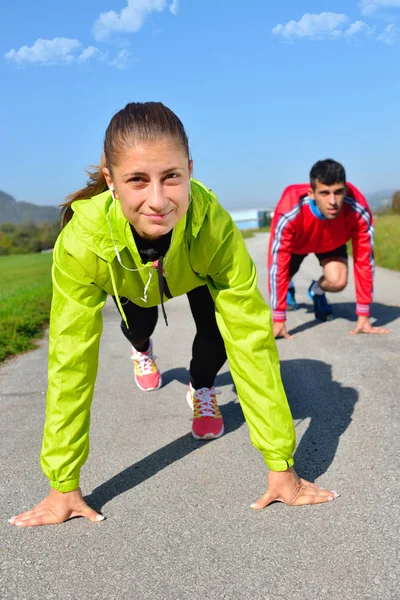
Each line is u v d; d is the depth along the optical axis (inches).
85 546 84.4
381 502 91.2
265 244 1053.8
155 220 73.9
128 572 77.7
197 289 111.3
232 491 98.3
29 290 410.6
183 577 75.8
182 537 85.2
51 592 74.4
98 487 102.7
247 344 88.7
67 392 89.2
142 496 98.5
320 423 125.5
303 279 429.7
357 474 101.1
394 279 395.5
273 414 89.4
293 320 250.1
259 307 89.7
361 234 207.5
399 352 179.9
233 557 79.4
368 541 81.0
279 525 86.8
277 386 89.9
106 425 132.8
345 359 175.8
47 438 90.2
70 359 88.6
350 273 462.0
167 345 211.6
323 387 149.7
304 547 80.7
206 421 120.0
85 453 92.1
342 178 193.3
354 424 123.5
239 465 108.2
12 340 227.9
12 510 95.8
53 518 91.2
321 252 225.8
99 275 87.2
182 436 123.7
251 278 89.6
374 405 133.8
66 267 86.7
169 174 72.4
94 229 84.0
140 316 127.8
